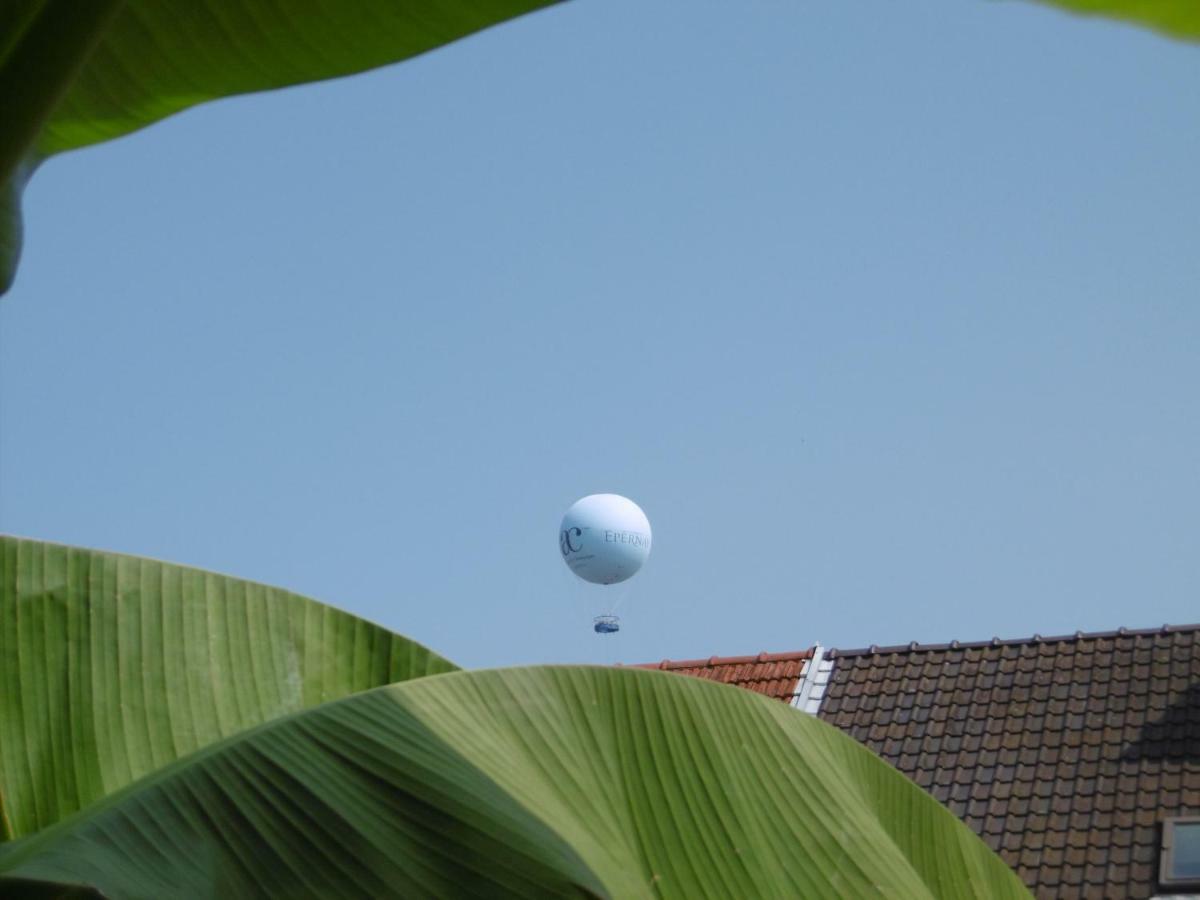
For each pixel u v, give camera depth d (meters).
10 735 2.74
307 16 1.64
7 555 2.90
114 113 1.82
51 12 1.38
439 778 2.12
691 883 2.54
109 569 2.95
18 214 1.69
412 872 1.96
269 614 3.01
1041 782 10.54
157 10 1.67
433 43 1.65
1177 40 0.72
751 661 13.06
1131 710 11.04
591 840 2.37
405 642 3.04
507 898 1.99
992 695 11.70
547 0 1.57
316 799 1.99
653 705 2.72
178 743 2.80
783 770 2.86
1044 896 9.45
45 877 1.59
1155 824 9.78
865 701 12.01
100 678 2.83
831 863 2.76
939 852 3.26
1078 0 0.73
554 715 2.56
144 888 1.69
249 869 1.86
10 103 1.39
